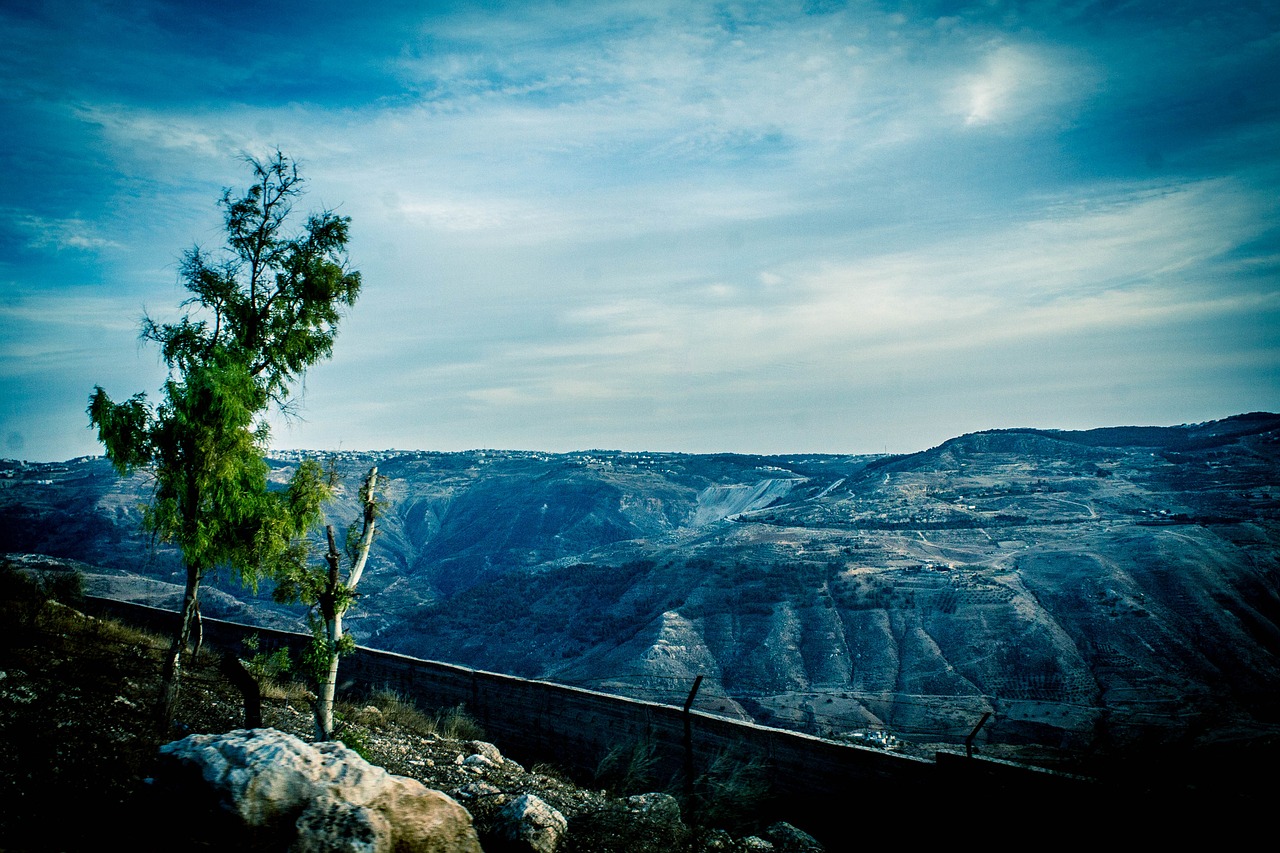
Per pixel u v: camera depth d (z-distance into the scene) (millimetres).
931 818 8547
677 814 8883
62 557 153125
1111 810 7312
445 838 6109
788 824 9102
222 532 10516
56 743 8141
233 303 11859
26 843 5957
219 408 10320
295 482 11062
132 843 5727
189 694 12117
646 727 11484
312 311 11961
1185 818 6934
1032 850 7711
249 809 5473
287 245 12227
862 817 9156
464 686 14492
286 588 10109
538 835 7441
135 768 8125
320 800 5676
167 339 11250
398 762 10164
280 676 15391
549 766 11656
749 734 10359
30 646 11859
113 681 11156
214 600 112000
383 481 11070
